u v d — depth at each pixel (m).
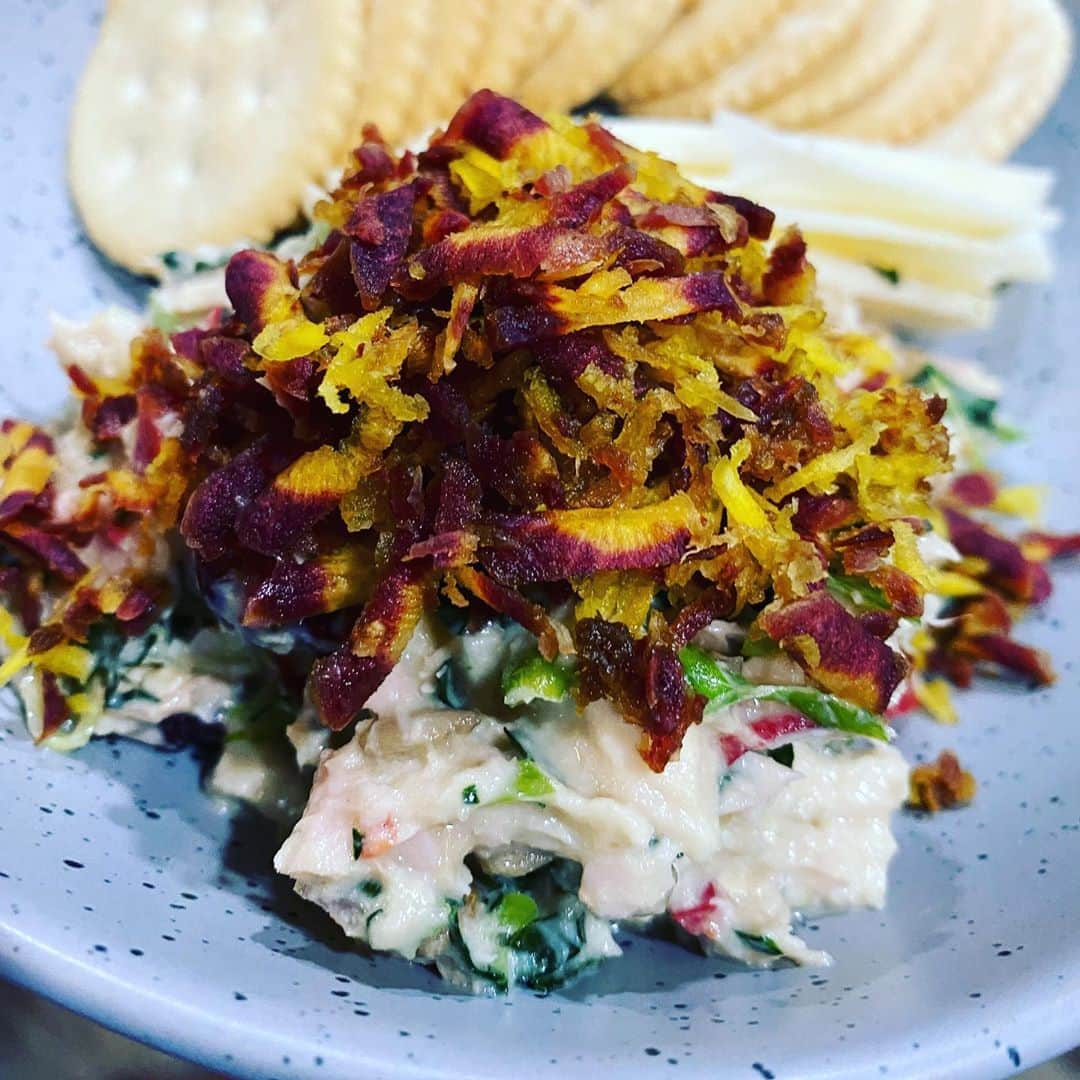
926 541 0.21
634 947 0.18
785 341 0.18
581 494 0.17
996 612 0.21
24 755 0.18
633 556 0.16
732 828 0.18
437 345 0.17
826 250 0.26
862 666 0.17
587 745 0.17
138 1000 0.14
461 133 0.19
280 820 0.19
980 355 0.26
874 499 0.18
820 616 0.17
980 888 0.18
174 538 0.19
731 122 0.26
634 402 0.17
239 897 0.18
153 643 0.20
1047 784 0.20
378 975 0.17
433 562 0.17
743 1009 0.17
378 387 0.17
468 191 0.18
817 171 0.26
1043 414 0.25
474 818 0.17
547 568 0.16
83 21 0.26
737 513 0.17
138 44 0.26
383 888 0.17
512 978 0.17
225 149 0.26
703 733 0.18
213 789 0.19
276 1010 0.15
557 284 0.17
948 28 0.28
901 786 0.19
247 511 0.17
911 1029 0.15
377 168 0.19
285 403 0.17
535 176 0.18
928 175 0.26
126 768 0.19
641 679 0.17
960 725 0.21
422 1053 0.14
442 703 0.18
